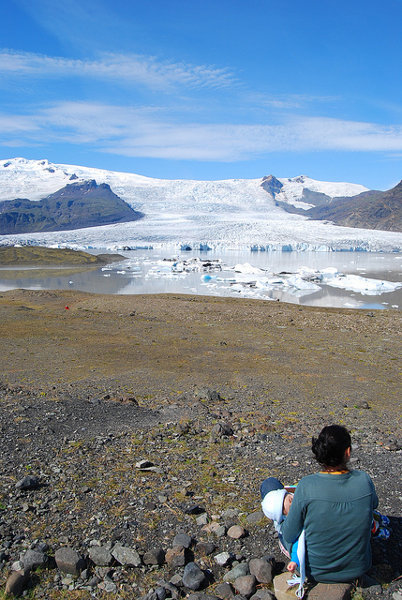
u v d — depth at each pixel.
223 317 24.08
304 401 10.88
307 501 3.42
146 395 11.01
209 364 14.73
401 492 5.12
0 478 5.32
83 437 7.07
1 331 19.89
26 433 6.99
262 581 3.66
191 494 5.12
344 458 3.50
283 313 25.33
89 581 3.66
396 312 30.08
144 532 4.34
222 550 4.08
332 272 69.88
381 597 3.41
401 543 4.11
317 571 3.46
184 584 3.61
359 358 15.73
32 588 3.56
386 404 10.81
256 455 6.53
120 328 21.00
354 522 3.37
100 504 4.84
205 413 9.19
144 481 5.47
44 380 12.31
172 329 20.83
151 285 56.72
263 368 14.28
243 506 4.87
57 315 24.39
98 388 11.52
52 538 4.19
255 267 82.00
